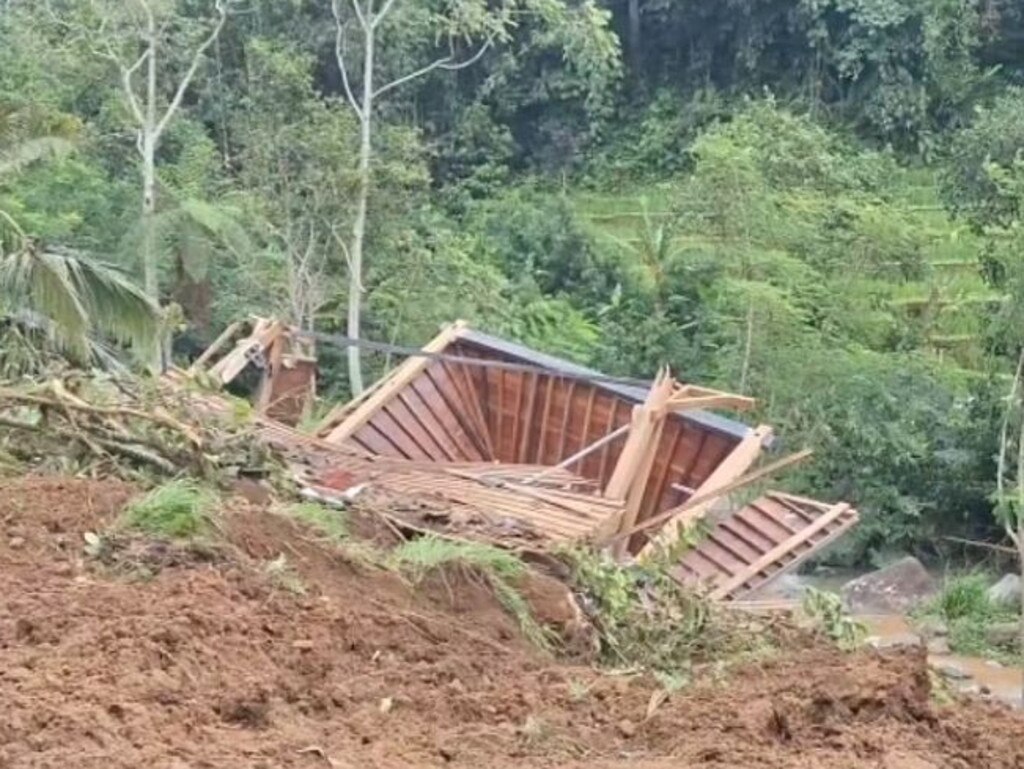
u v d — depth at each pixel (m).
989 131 29.89
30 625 4.39
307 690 4.15
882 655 5.02
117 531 5.57
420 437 14.81
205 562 5.39
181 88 27.03
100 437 7.04
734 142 31.11
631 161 40.53
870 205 30.20
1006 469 26.33
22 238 11.53
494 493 8.01
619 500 9.45
